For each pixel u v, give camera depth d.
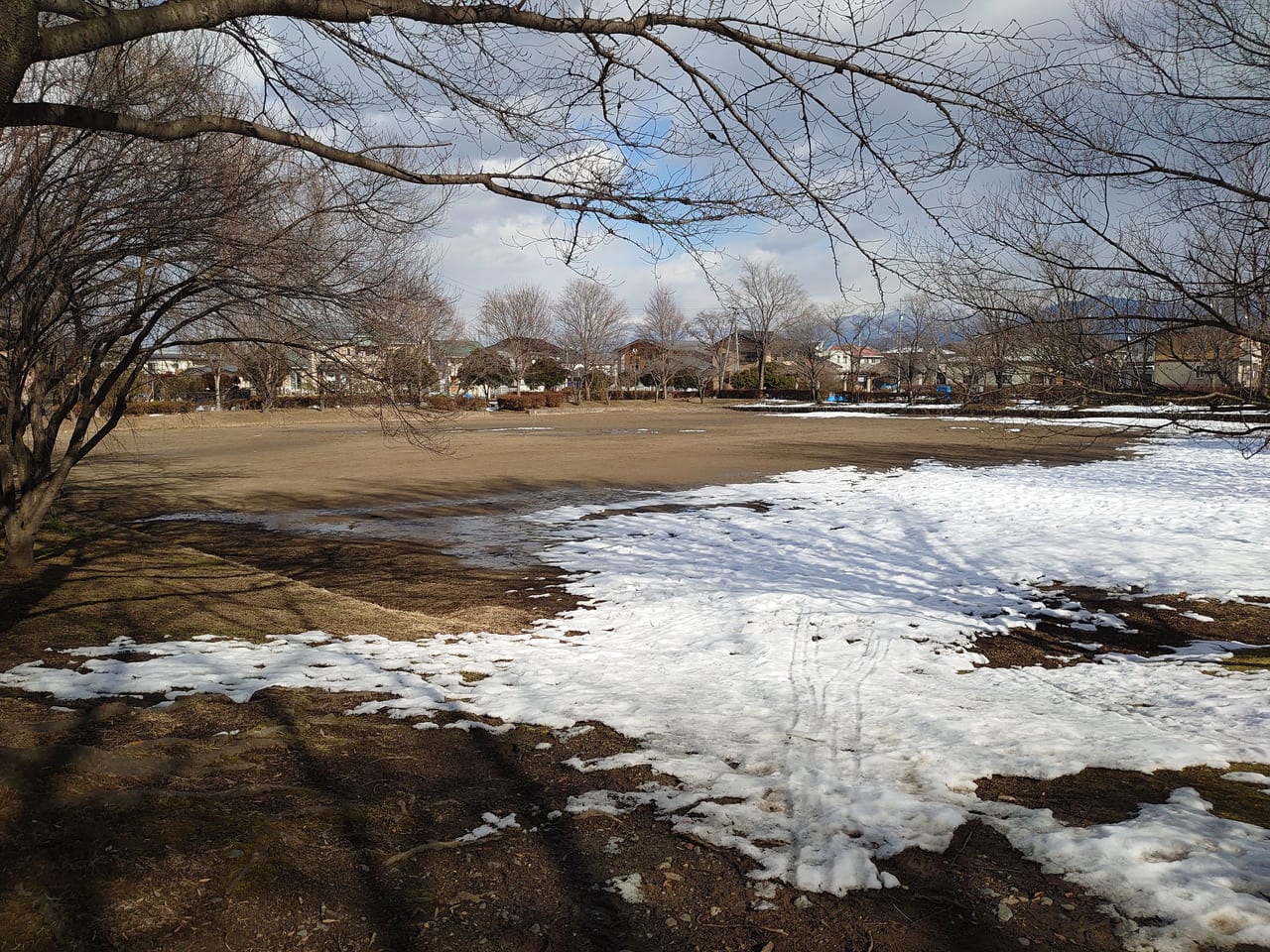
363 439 34.97
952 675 6.67
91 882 3.07
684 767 4.52
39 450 9.97
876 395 73.00
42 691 5.48
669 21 4.04
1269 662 6.78
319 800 3.94
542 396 68.94
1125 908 3.10
